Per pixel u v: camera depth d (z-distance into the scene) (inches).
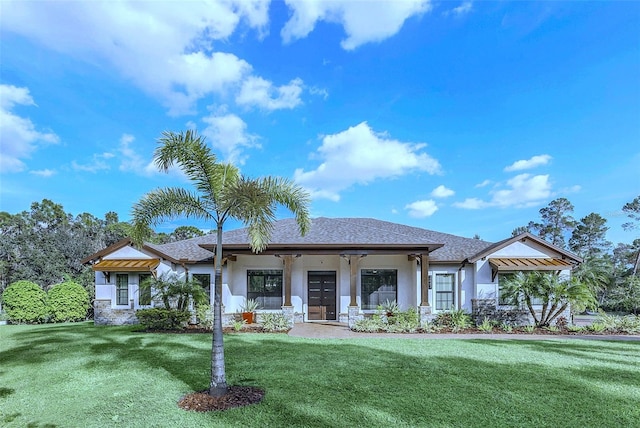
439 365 387.5
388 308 743.7
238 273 797.9
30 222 1443.2
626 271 1530.5
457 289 753.6
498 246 738.2
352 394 295.6
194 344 510.0
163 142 314.7
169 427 235.6
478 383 324.8
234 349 472.7
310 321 790.5
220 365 296.8
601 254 1840.6
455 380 333.4
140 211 332.8
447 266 761.6
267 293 800.9
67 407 274.5
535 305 725.9
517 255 746.2
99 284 763.4
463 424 240.2
